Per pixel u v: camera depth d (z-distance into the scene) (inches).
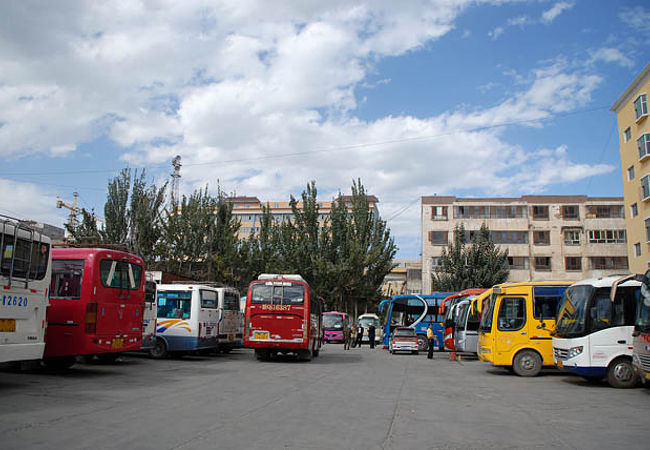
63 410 323.3
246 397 404.5
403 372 680.4
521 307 673.0
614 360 533.0
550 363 651.5
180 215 1788.9
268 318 783.7
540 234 2378.2
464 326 951.0
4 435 251.1
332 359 904.3
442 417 342.0
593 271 2311.8
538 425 319.6
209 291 821.9
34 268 430.3
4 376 496.7
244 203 4192.9
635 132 1551.4
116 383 471.2
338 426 299.7
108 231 1462.8
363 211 1940.2
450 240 2425.0
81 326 498.3
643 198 1499.8
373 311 2240.4
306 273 1849.2
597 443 270.5
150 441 247.8
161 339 781.3
